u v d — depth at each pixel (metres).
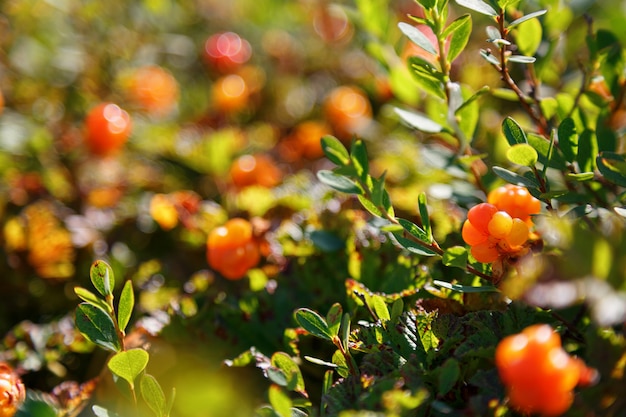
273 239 0.50
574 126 0.43
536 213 0.43
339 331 0.44
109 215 0.56
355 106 0.60
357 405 0.40
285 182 0.55
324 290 0.48
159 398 0.42
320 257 0.49
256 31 0.69
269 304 0.48
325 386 0.41
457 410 0.40
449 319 0.42
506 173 0.42
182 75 0.67
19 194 0.56
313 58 0.67
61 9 0.65
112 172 0.59
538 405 0.38
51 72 0.64
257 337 0.48
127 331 0.50
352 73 0.65
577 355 0.42
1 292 0.53
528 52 0.47
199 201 0.56
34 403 0.43
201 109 0.63
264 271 0.49
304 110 0.64
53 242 0.53
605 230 0.41
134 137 0.60
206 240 0.53
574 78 0.53
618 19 0.51
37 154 0.58
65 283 0.53
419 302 0.44
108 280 0.42
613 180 0.42
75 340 0.48
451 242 0.47
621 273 0.38
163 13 0.68
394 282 0.46
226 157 0.56
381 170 0.55
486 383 0.40
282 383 0.41
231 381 0.47
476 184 0.48
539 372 0.37
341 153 0.43
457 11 0.65
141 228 0.55
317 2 0.70
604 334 0.40
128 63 0.65
